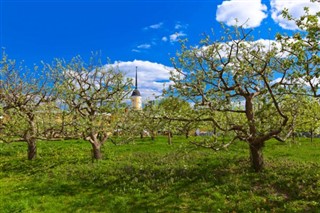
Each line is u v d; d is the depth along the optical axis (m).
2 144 41.09
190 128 24.11
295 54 16.88
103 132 32.56
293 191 19.31
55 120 31.64
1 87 33.09
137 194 20.09
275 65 22.45
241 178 21.84
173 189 20.62
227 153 31.92
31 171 27.95
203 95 22.33
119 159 31.75
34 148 32.84
